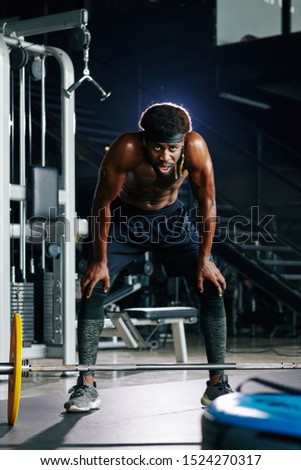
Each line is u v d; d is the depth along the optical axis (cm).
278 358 729
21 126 605
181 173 372
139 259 862
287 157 1254
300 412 173
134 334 726
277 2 1163
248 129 1260
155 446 292
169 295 972
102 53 1254
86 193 1359
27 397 449
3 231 531
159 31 1246
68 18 558
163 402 416
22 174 603
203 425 180
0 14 1255
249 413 172
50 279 605
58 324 604
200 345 915
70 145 588
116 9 1283
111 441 303
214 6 1207
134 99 1192
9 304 531
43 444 297
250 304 1194
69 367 338
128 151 361
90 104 1212
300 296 919
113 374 601
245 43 1171
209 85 1208
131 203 386
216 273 392
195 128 1024
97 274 385
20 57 570
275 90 1200
